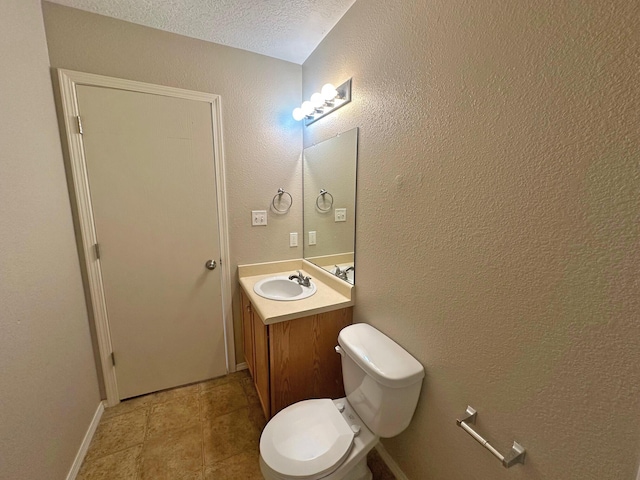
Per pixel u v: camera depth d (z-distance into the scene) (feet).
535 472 2.49
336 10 4.70
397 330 4.11
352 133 4.80
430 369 3.57
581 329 2.11
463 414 3.14
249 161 6.27
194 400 5.90
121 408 5.65
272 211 6.69
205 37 5.45
